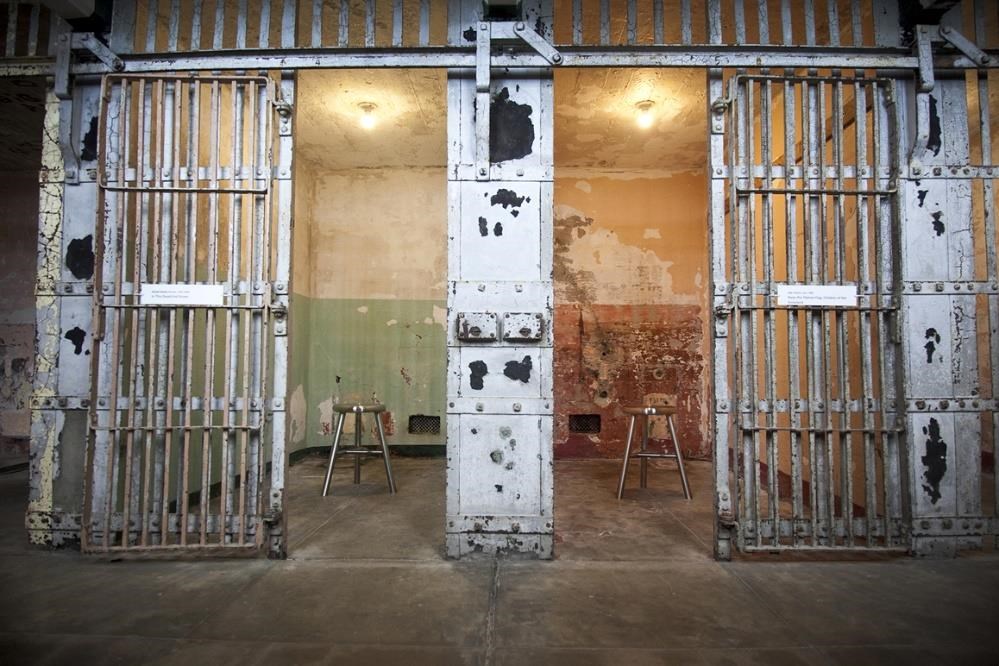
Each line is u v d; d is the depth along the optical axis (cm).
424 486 479
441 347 649
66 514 304
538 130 303
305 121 525
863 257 301
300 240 616
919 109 300
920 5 298
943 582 262
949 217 303
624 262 630
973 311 300
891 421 300
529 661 193
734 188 298
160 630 214
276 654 197
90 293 308
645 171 638
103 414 300
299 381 616
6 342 623
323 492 442
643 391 621
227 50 304
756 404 295
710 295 301
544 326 295
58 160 315
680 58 299
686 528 352
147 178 304
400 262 655
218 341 444
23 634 210
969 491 296
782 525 295
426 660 193
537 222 300
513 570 276
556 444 617
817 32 333
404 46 300
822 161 299
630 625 219
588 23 357
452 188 301
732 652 199
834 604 238
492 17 302
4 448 616
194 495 411
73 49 307
